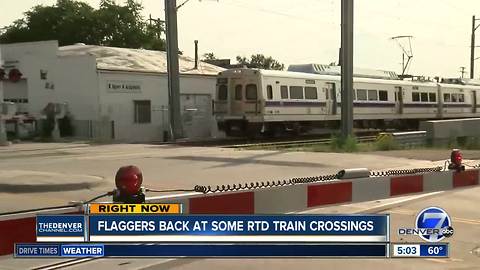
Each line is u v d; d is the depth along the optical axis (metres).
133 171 11.66
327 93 85.69
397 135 62.06
